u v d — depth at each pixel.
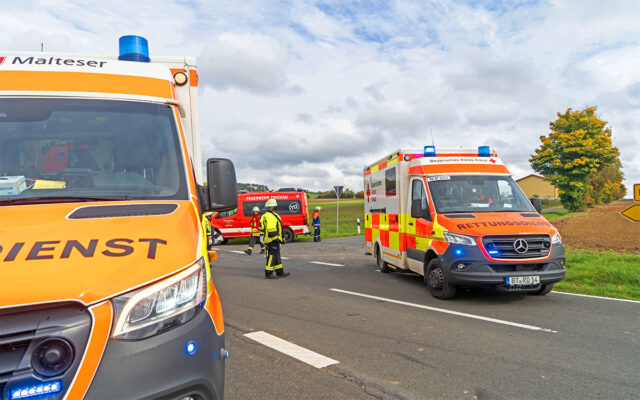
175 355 2.09
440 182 8.77
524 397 3.85
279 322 6.50
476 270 7.28
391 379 4.29
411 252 9.28
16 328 1.83
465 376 4.34
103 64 3.59
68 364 1.85
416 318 6.65
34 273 1.98
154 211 2.72
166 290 2.15
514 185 8.97
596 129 51.03
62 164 3.01
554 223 34.56
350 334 5.84
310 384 4.18
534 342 5.39
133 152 3.17
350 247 20.05
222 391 2.39
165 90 3.59
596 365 4.59
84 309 1.94
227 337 5.74
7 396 1.77
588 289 8.89
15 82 3.23
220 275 11.61
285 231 24.33
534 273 7.23
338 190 28.19
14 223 2.40
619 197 108.12
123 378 1.93
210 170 3.45
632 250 15.12
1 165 2.90
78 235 2.30
